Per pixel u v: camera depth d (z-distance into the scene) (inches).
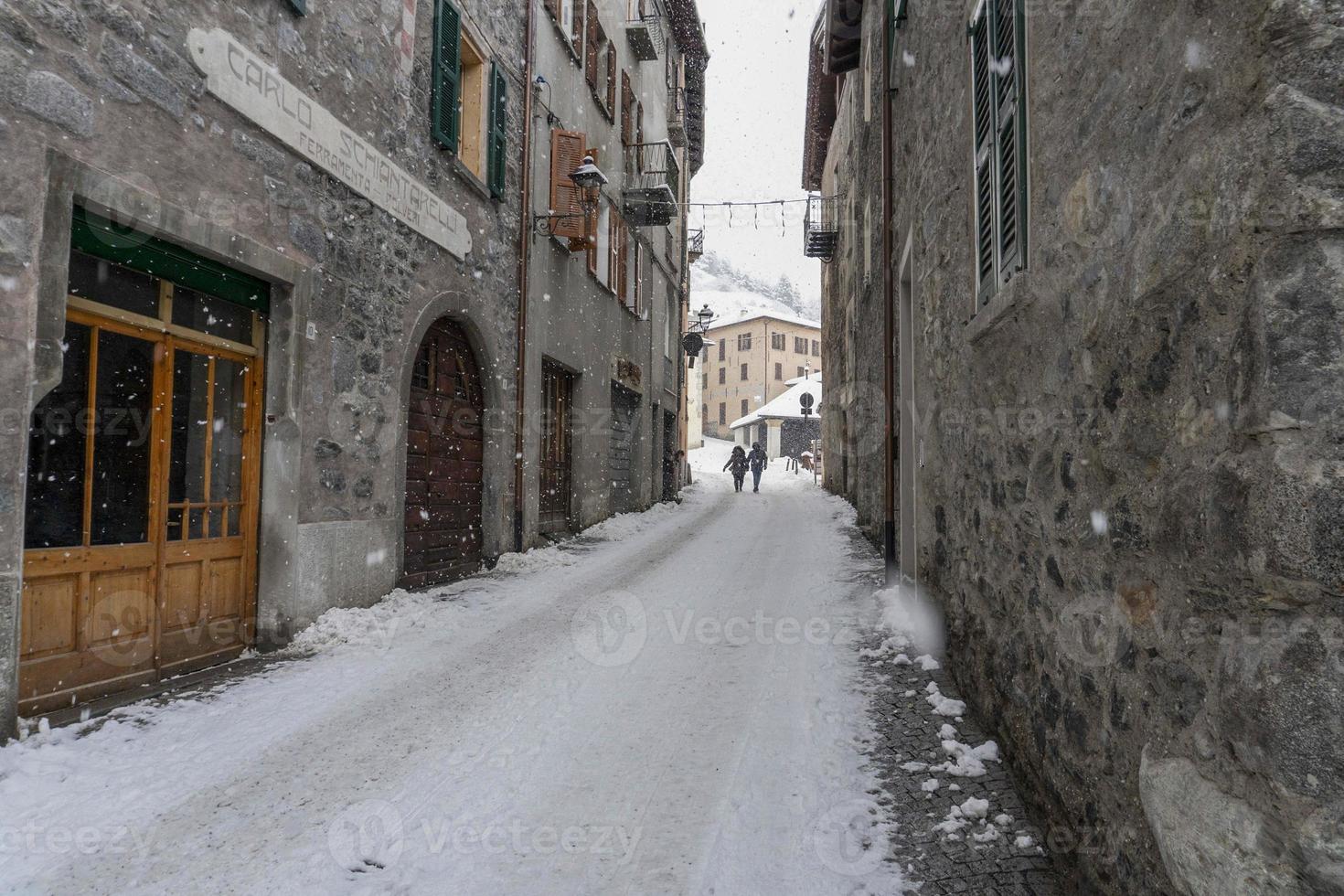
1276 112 47.5
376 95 244.2
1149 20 66.0
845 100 651.5
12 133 124.7
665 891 86.9
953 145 164.1
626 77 596.4
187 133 163.3
